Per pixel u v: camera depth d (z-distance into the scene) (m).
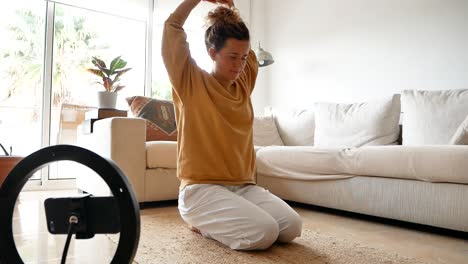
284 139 3.44
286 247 1.38
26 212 2.14
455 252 1.39
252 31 4.36
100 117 2.60
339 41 3.51
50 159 0.63
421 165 1.74
